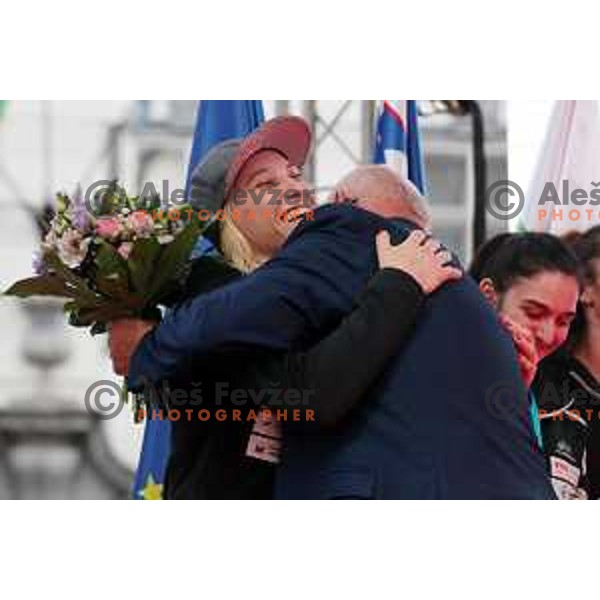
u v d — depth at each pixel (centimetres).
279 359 381
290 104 623
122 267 403
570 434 575
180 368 388
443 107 644
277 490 395
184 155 807
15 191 796
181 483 422
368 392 382
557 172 623
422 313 385
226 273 425
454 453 377
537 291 576
